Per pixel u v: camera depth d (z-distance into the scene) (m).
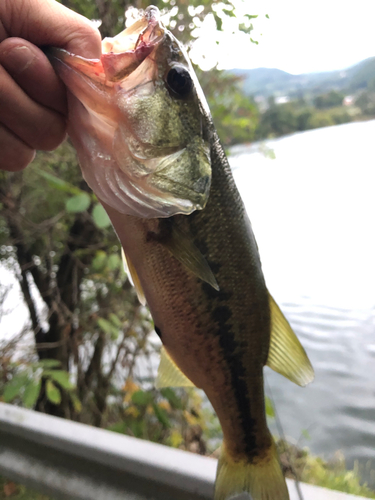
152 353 0.56
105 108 0.18
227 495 0.21
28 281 0.61
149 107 0.19
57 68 0.17
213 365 0.23
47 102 0.17
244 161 0.75
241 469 0.23
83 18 0.18
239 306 0.23
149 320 0.54
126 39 0.20
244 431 0.23
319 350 0.63
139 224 0.21
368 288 0.75
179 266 0.21
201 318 0.22
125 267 0.22
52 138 0.18
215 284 0.20
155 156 0.19
